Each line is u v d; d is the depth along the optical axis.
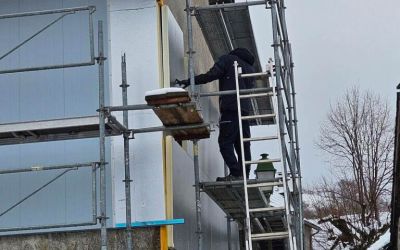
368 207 44.78
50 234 13.86
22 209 14.12
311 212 51.41
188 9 14.92
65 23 14.59
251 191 15.23
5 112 14.45
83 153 14.14
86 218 13.89
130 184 13.81
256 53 18.92
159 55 14.22
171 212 13.78
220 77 15.12
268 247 25.73
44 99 14.40
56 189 14.09
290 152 16.89
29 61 14.57
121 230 13.64
